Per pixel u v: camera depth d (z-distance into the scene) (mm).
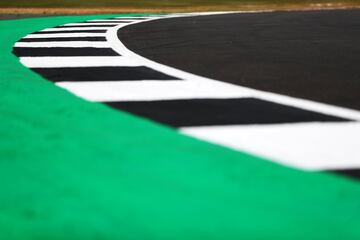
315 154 8867
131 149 9227
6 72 17719
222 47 24641
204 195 7270
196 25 38656
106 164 8516
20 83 15672
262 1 97000
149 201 7113
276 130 10250
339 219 6551
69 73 17422
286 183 7652
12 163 8625
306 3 92250
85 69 18281
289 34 30734
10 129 10648
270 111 11742
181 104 12539
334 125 10586
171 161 8594
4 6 70750
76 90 14453
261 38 28547
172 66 18906
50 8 68312
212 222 6500
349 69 17641
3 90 14641
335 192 7336
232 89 14367
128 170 8234
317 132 10109
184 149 9172
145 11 66188
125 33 32875
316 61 19594
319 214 6688
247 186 7559
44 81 15984
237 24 39156
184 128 10445
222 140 9648
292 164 8406
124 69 18234
